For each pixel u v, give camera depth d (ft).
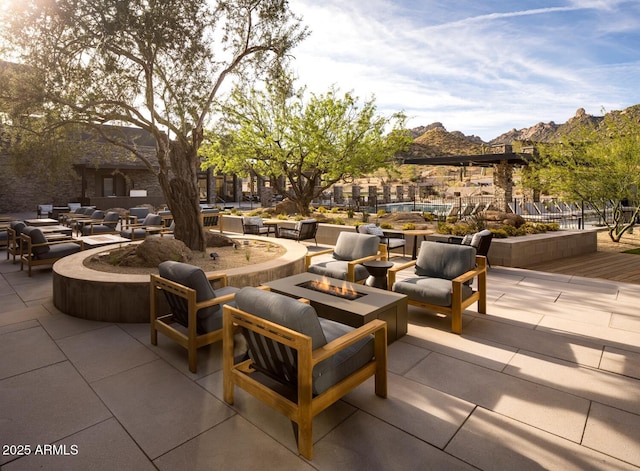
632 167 35.86
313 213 58.34
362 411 8.92
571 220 53.88
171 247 20.77
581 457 7.31
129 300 14.99
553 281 22.21
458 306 13.83
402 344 12.94
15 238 28.09
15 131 22.79
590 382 10.27
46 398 9.51
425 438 7.89
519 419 8.57
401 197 101.14
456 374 10.77
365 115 50.70
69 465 7.09
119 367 11.27
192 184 24.56
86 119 21.88
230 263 21.29
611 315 15.92
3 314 16.14
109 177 87.15
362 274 18.65
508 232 30.99
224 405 9.21
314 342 7.68
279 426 8.38
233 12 22.58
